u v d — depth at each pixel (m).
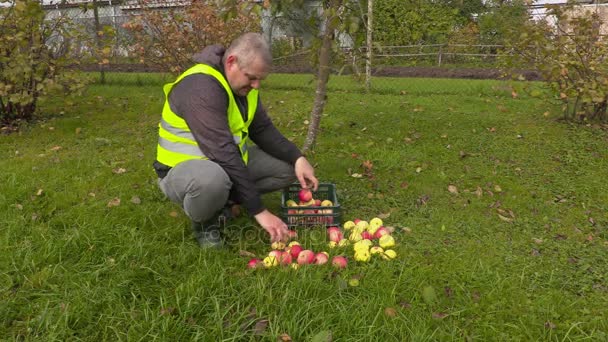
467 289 2.84
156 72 11.32
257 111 3.30
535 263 3.15
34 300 2.64
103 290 2.70
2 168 4.63
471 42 13.77
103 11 11.23
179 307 2.53
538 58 6.22
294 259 3.03
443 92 9.09
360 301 2.65
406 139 5.75
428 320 2.51
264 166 3.36
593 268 3.10
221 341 2.31
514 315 2.62
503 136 5.91
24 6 5.63
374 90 9.21
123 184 4.27
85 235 3.20
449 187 4.32
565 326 2.52
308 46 4.68
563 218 3.85
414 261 3.10
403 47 13.74
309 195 3.56
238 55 2.74
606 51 5.94
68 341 2.35
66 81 6.58
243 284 2.75
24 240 3.21
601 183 4.52
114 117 6.91
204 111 2.73
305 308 2.54
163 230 3.38
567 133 5.99
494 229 3.63
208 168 2.79
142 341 2.33
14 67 5.91
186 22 8.75
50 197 3.96
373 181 4.50
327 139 5.75
